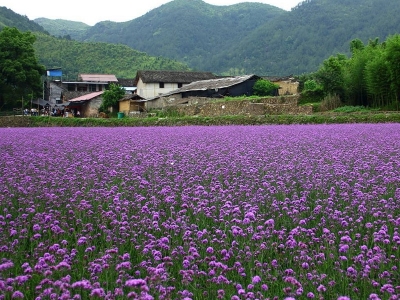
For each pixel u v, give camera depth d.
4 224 6.41
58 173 10.33
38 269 4.66
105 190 8.51
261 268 5.12
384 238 5.94
